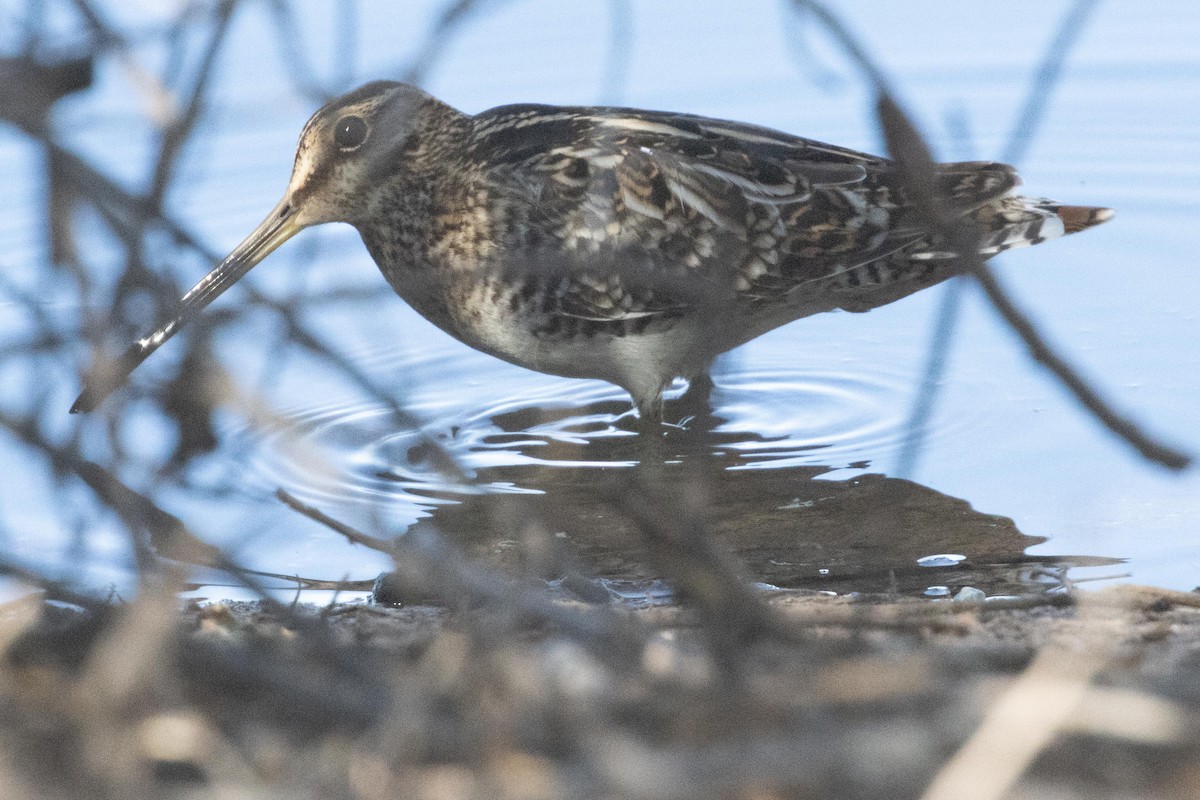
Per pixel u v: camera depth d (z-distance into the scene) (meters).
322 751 5.32
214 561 6.51
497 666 5.58
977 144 17.38
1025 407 12.80
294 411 13.24
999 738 4.73
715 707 5.33
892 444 12.43
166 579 5.79
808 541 10.77
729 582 6.21
